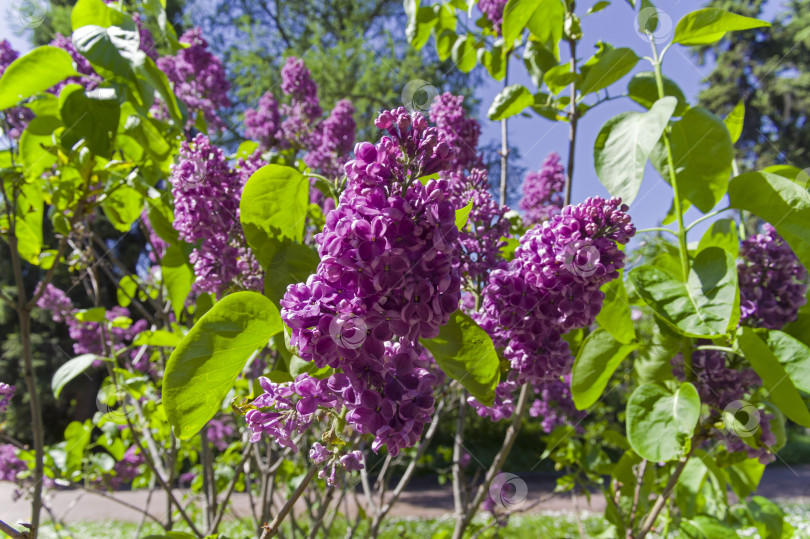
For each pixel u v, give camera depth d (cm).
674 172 165
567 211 130
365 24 1402
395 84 1145
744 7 1684
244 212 128
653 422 151
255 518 273
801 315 184
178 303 209
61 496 949
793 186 153
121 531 773
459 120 224
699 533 209
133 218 237
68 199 209
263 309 105
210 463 252
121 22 195
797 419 151
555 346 138
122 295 284
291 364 109
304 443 319
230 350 103
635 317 268
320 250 95
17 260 197
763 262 182
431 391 101
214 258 166
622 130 147
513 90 204
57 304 362
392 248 91
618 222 126
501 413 161
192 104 362
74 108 180
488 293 142
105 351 273
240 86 1335
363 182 98
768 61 1700
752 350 151
